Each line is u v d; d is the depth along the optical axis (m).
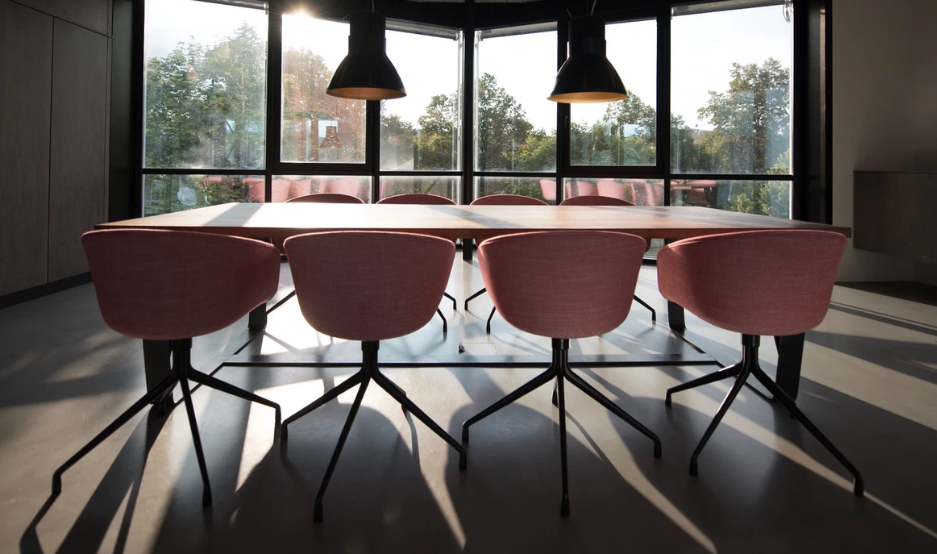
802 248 1.90
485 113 6.84
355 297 1.87
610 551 1.57
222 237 1.87
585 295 1.93
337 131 6.49
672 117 6.24
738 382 2.17
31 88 4.48
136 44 5.79
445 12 6.64
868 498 1.83
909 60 5.55
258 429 2.29
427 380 2.86
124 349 3.28
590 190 6.57
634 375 2.97
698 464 2.04
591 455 2.11
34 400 2.53
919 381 2.88
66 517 1.68
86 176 5.15
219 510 1.74
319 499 1.69
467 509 1.76
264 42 6.15
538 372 2.99
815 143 5.71
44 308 4.29
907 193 4.96
